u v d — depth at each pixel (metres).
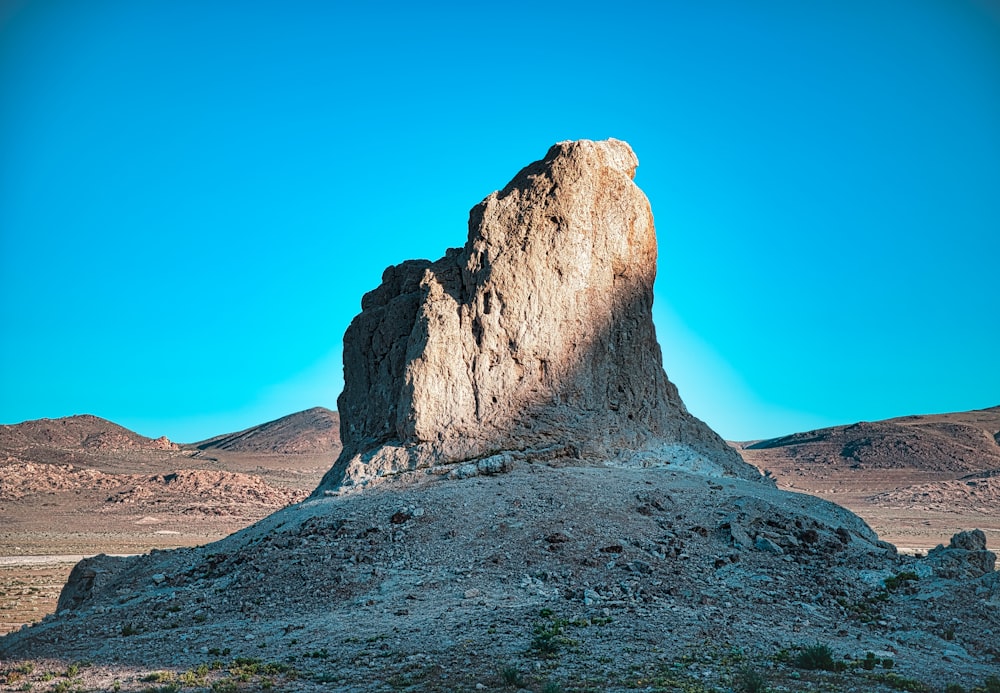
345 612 28.88
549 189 44.03
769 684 22.69
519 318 42.19
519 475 38.41
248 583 31.98
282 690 22.73
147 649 26.83
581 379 42.72
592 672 23.45
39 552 99.31
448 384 41.34
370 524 34.56
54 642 28.23
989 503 177.12
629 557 32.44
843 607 30.16
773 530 35.62
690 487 39.44
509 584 30.52
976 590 31.25
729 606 29.09
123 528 128.62
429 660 24.59
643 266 46.50
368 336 47.09
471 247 43.97
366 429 45.66
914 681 23.84
